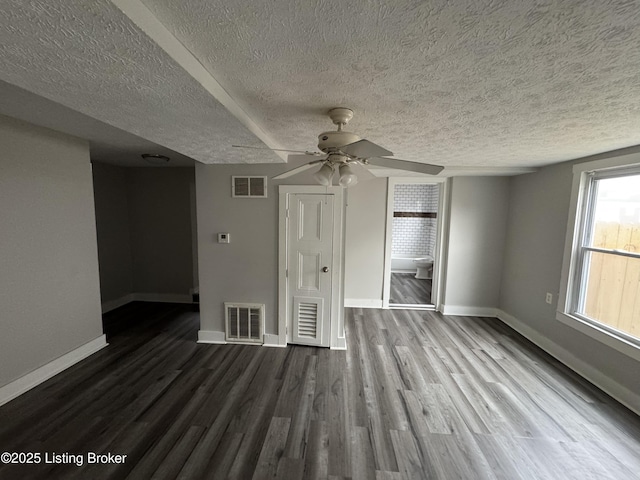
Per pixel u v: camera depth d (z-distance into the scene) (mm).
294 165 3045
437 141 2314
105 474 1640
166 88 1243
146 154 3531
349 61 1155
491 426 2051
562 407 2256
